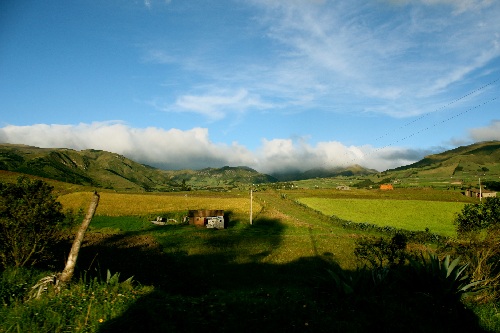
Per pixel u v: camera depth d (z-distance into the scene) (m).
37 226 12.40
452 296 9.73
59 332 6.59
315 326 7.83
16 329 6.53
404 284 11.24
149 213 73.69
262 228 61.94
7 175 104.81
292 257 32.34
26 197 12.36
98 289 9.10
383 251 14.62
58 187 109.00
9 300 8.07
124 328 6.80
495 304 9.78
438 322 8.51
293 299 10.32
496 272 11.15
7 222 11.70
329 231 58.25
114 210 75.50
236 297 10.47
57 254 14.42
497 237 10.64
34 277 10.19
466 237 11.80
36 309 7.39
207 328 7.25
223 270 25.34
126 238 42.84
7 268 10.95
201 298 9.86
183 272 23.30
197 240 44.69
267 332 7.36
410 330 7.91
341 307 9.43
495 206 11.25
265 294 11.59
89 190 114.06
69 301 7.98
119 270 21.28
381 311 9.02
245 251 36.12
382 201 97.50
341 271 11.12
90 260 23.78
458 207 85.06
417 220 70.50
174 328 7.00
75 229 36.75
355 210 85.19
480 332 8.12
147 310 7.71
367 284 10.59
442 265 10.78
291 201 105.12
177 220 68.25
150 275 20.89
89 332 6.68
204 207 88.44
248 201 103.06
